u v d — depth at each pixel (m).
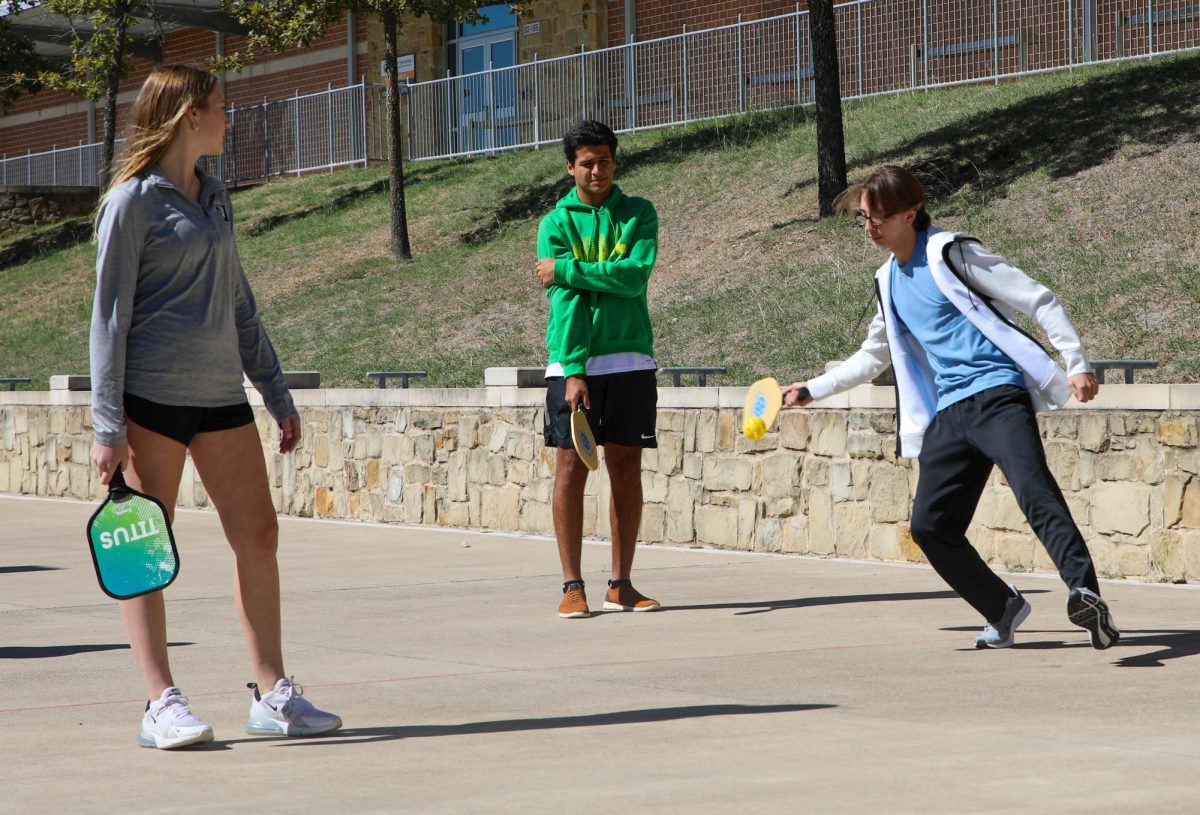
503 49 42.06
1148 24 25.16
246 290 5.95
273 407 6.07
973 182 21.34
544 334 21.31
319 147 40.59
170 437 5.56
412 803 4.62
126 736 5.91
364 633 8.70
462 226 29.98
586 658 7.61
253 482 5.79
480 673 7.23
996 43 27.34
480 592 10.58
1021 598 7.48
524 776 4.98
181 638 8.68
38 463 22.14
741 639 8.09
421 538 14.87
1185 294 14.95
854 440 12.14
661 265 22.48
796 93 30.31
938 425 7.33
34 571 12.70
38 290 34.97
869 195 7.21
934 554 7.42
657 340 18.47
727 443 13.25
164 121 5.50
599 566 12.11
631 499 9.38
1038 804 4.39
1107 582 10.38
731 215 23.84
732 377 16.30
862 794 4.58
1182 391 10.13
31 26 44.78
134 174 5.49
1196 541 10.08
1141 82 22.73
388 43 29.02
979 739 5.38
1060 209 18.89
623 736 5.64
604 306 9.12
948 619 8.63
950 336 7.22
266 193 38.22
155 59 50.38
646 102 33.34
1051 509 6.95
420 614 9.49
